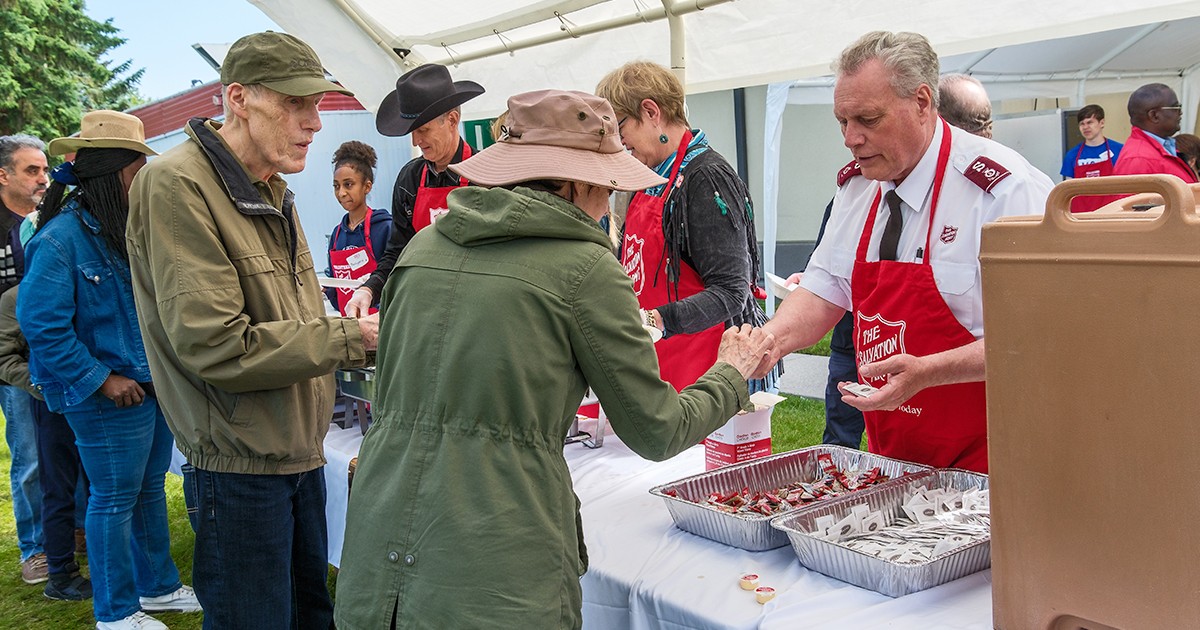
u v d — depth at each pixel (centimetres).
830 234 215
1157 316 100
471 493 133
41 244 287
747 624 144
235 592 213
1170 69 761
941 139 184
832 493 186
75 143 307
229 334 193
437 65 307
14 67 2655
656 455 143
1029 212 175
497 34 423
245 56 202
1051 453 114
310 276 234
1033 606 120
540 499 136
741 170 862
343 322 208
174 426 213
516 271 136
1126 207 136
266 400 209
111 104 3262
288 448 213
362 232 452
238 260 202
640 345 139
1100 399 107
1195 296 97
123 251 295
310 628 245
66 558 383
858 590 151
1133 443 105
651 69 249
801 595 151
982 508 166
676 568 168
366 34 466
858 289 201
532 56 427
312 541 241
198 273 192
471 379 135
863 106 177
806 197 847
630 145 252
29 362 313
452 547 132
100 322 293
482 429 135
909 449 198
